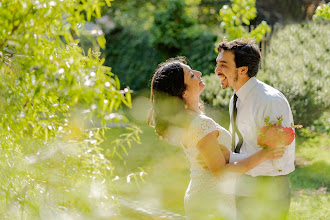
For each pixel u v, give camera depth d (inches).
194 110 92.4
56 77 61.6
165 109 90.1
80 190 72.6
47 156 70.8
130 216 123.5
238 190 108.8
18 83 62.7
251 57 105.8
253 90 107.4
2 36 58.7
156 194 211.3
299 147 293.9
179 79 89.1
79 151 73.1
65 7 61.2
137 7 545.3
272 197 105.7
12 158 67.2
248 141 109.8
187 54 484.7
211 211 91.8
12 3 59.0
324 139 306.3
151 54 497.4
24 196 67.2
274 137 90.8
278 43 402.6
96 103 61.5
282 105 103.7
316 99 297.1
